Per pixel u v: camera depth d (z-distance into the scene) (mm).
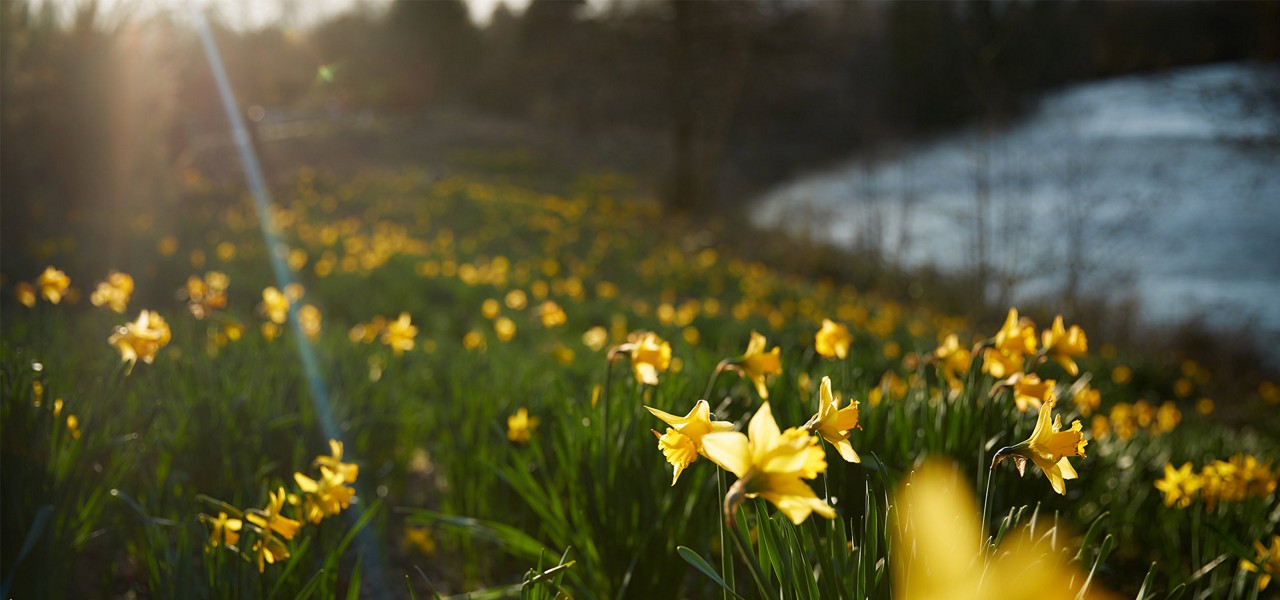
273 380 3486
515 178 27125
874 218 16297
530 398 3514
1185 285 14016
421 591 2803
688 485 2379
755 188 27953
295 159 25000
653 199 25594
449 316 8266
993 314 10297
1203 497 2922
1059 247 10438
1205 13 11039
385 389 3887
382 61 37500
